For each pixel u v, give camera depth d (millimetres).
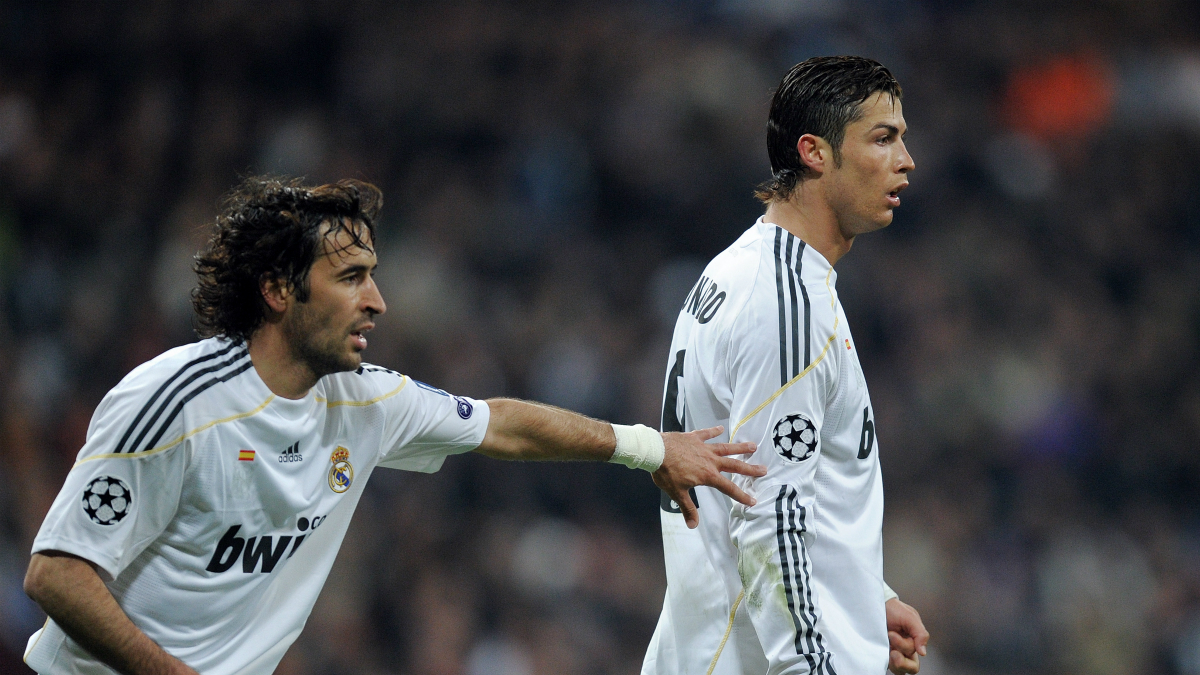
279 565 10891
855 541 11539
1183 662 42250
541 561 38031
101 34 51406
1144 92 61844
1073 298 53469
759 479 11000
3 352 38312
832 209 11602
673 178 52594
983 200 56312
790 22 58562
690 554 12148
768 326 11031
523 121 54031
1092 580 43156
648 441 11492
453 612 35656
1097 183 58438
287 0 53344
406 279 45188
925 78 59938
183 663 10312
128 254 44281
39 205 46375
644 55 56781
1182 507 47906
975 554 42750
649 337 47688
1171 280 55531
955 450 46188
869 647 11367
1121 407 49812
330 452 10969
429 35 55250
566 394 44281
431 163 51844
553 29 57531
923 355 48438
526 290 47969
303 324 10352
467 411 11797
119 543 9875
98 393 39531
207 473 10141
